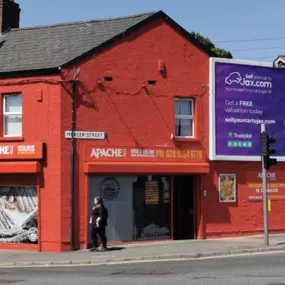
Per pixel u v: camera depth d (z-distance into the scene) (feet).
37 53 67.46
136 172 65.67
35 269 49.90
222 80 71.77
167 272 44.55
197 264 49.85
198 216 69.92
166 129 68.39
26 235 64.64
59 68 62.80
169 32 69.10
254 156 73.15
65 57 64.64
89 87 64.34
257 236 72.43
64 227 62.49
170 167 67.36
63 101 63.10
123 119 66.03
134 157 66.28
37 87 64.08
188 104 70.95
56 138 62.95
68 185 62.95
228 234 71.31
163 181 68.90
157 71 68.18
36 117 64.03
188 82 70.03
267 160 63.52
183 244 64.08
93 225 60.49
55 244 62.49
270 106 74.95
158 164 66.90
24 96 64.69
